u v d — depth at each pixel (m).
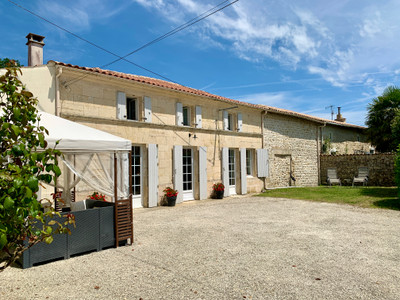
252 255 4.31
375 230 5.73
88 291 3.14
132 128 8.71
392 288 3.16
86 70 7.57
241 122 12.51
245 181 12.50
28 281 3.43
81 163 5.93
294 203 9.48
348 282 3.32
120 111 8.44
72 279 3.47
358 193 11.03
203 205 9.49
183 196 10.39
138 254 4.42
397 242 4.91
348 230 5.77
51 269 3.81
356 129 20.33
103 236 4.66
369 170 14.27
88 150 4.42
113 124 8.27
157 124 9.32
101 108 8.08
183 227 6.24
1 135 1.70
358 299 2.91
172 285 3.28
